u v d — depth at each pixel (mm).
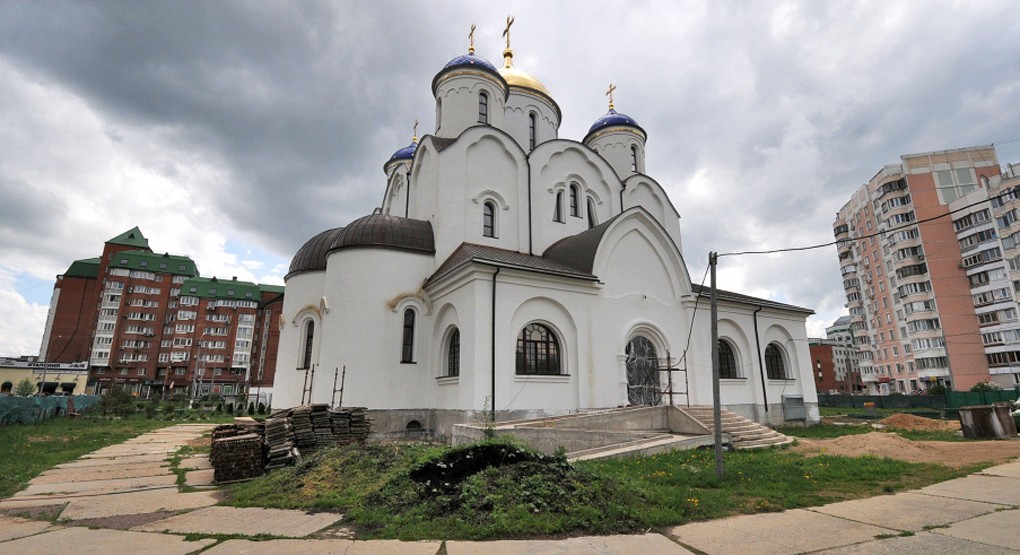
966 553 5961
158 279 91062
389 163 38312
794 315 28297
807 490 9648
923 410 42000
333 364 20406
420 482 8625
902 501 8750
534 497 7641
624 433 14547
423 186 25344
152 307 89625
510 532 6719
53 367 60781
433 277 21375
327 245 25312
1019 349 53500
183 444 18906
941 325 60281
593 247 21641
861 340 78438
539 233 24859
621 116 34500
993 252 56469
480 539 6539
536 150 25906
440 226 22578
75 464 14125
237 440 11719
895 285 68875
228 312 93562
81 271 88938
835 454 13938
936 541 6438
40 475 12383
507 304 18547
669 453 13641
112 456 15672
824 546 6289
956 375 58406
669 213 30547
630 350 22062
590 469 9289
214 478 11508
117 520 7914
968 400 45156
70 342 85062
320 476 10156
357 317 20641
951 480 10562
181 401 50469
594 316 20766
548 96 33125
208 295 93250
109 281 87500
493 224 24234
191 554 6188
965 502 8594
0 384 57719
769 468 11406
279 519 7730
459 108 27672
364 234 21719
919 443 15180
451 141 25391
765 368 26516
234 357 91375
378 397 19922
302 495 9156
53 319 88562
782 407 26422
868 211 74438
